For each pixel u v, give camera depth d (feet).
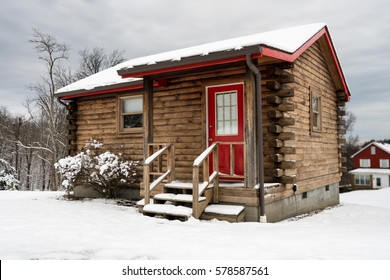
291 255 13.61
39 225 20.04
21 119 103.40
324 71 35.65
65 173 34.30
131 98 35.96
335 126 38.55
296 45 25.43
